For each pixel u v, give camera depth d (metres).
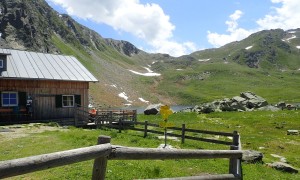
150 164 14.37
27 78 38.53
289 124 41.38
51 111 41.12
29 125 34.00
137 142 22.16
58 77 41.62
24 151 16.98
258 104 72.12
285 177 15.15
